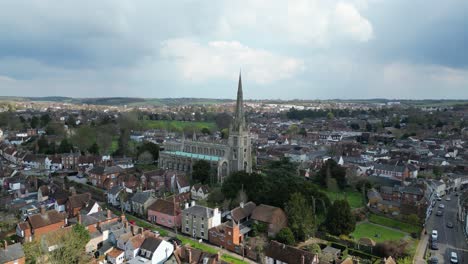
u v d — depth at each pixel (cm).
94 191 16475
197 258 9019
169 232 11688
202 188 14800
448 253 10694
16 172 17738
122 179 16788
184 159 19800
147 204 13212
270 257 9462
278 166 16675
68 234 9331
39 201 14050
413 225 12875
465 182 19938
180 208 12850
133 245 9525
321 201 12788
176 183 16038
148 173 17775
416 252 10700
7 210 12800
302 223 11000
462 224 13325
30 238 10281
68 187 16538
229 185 13988
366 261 9662
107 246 10075
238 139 18100
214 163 18388
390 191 15612
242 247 10119
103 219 11162
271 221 11269
